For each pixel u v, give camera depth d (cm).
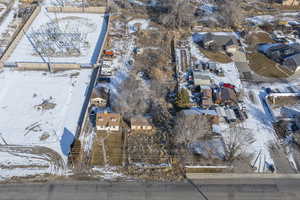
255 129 5197
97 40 7506
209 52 7119
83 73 6397
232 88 5984
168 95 5850
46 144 4869
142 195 4153
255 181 4375
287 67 6662
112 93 5844
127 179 4362
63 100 5731
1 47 7125
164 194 4175
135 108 5497
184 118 4984
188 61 6775
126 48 7194
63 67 6531
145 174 4428
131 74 6353
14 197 4075
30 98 5747
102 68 6381
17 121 5269
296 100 5809
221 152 4762
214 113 5312
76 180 4328
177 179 4378
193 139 4731
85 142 4900
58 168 4491
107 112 5397
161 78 6256
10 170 4444
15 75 6278
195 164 4575
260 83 6238
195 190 4234
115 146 4847
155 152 4756
